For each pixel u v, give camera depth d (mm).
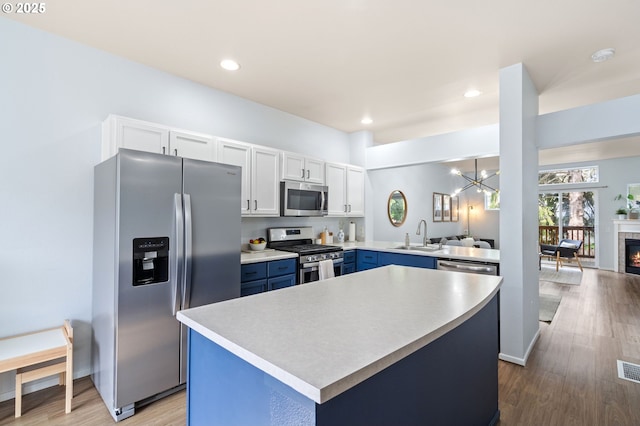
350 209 4547
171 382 2129
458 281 1958
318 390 708
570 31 2189
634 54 2506
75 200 2365
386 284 1875
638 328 3447
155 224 2057
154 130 2516
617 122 2555
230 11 1995
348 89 3258
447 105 3701
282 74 2900
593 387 2268
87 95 2426
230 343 996
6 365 1781
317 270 3529
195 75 2934
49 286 2250
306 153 4262
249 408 988
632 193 6902
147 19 2088
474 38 2287
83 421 1883
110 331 1977
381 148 4598
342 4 1925
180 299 2150
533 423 1879
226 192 2455
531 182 2893
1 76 2086
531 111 2914
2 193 2090
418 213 6988
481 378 1722
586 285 5602
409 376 1130
